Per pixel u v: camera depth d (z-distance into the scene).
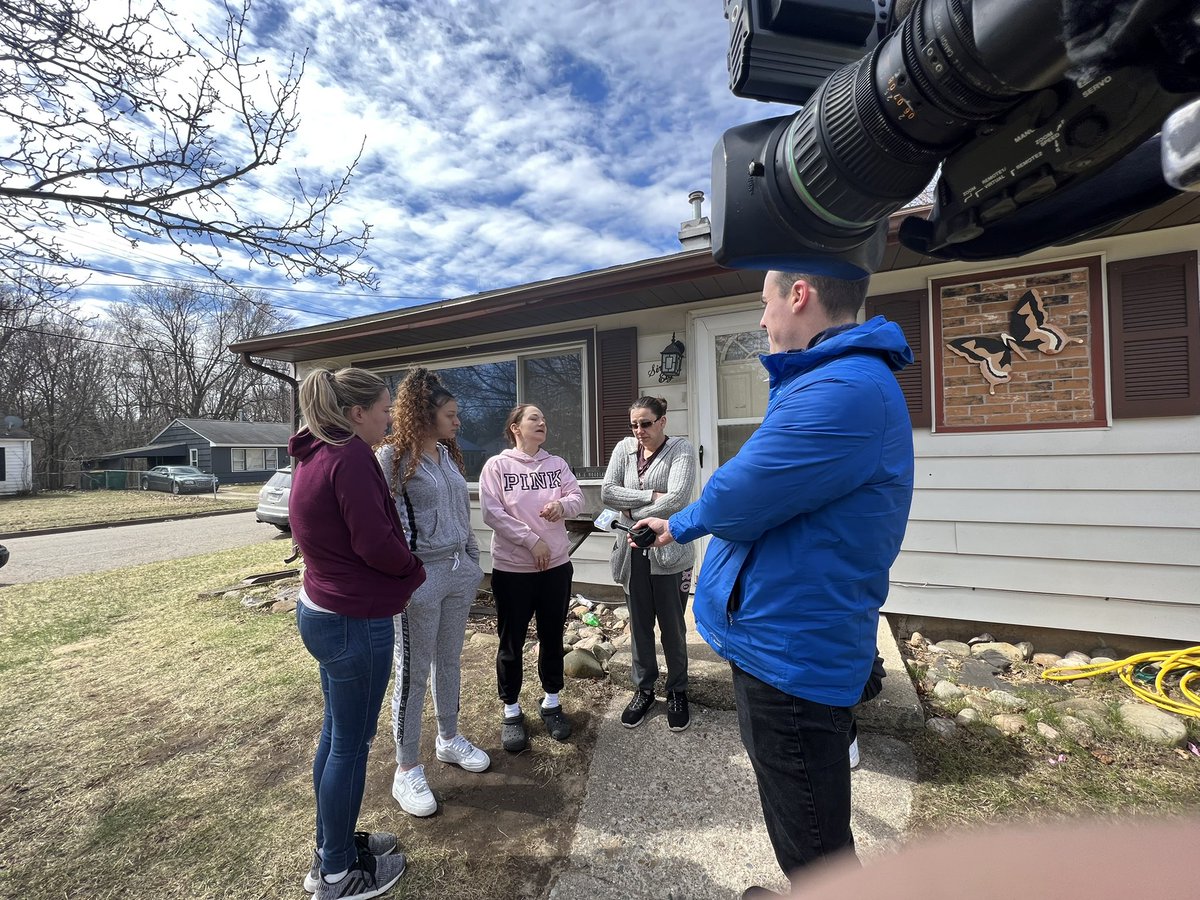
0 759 2.28
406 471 1.89
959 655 3.00
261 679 3.04
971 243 1.10
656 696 2.65
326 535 1.41
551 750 2.24
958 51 0.69
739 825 1.79
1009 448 3.02
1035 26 0.59
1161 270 2.71
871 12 1.02
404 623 1.89
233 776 2.14
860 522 1.01
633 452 2.61
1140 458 2.78
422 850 1.71
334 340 4.80
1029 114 0.72
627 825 1.80
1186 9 0.48
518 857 1.68
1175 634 2.74
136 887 1.60
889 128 0.83
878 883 0.45
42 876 1.64
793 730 1.04
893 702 2.24
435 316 4.20
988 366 3.05
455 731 2.13
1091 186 0.93
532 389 4.61
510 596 2.25
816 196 0.95
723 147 1.10
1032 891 0.38
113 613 4.54
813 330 1.17
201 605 4.68
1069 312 2.88
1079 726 2.21
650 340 4.02
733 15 1.12
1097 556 2.88
